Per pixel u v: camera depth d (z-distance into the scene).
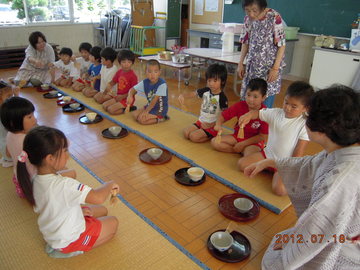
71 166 2.18
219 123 2.36
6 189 1.93
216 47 5.75
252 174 1.53
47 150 1.18
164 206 1.80
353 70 3.94
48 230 1.28
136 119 3.03
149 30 7.26
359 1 4.12
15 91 2.80
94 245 1.43
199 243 1.52
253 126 2.31
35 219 1.66
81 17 7.34
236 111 2.35
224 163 2.24
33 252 1.43
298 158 1.38
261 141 2.28
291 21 5.00
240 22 5.75
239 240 1.51
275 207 1.75
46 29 6.79
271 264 1.23
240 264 1.40
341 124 0.93
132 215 1.69
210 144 2.56
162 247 1.47
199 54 4.56
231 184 1.98
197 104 3.74
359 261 1.07
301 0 4.76
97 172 2.14
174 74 5.48
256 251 1.48
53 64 4.21
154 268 1.35
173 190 1.95
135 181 2.04
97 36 7.63
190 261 1.39
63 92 3.98
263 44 2.60
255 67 2.71
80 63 4.18
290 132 1.92
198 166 2.20
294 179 1.38
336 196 0.98
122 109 3.22
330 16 4.50
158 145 2.54
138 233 1.56
